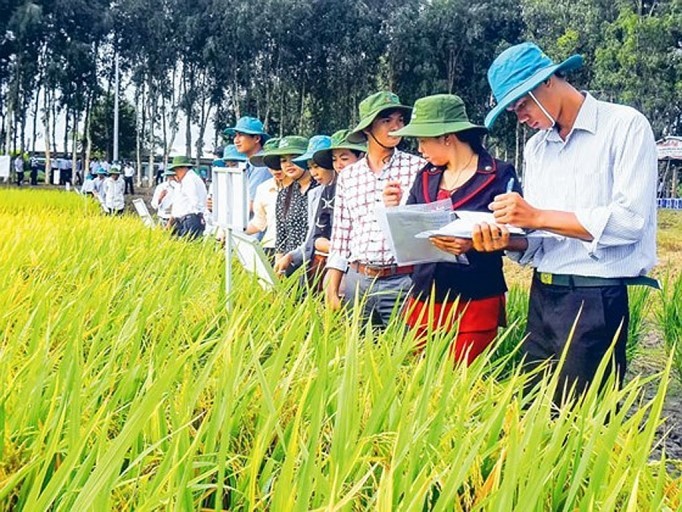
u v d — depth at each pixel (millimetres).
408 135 3975
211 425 2041
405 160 4836
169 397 2271
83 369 2486
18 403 2168
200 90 50500
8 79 50750
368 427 2066
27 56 48938
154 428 2123
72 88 48562
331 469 1800
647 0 41656
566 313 3533
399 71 48500
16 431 2107
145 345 3174
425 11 47750
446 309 3881
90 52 48406
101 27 48188
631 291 7207
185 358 2418
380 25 47969
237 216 3971
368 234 4703
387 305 4695
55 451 1893
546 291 3633
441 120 3959
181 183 11391
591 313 3469
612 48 38844
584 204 3475
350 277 4828
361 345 3201
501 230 3336
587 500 1753
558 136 3562
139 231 8227
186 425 1847
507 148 50531
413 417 2025
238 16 45500
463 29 47406
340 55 48750
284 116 52125
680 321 6852
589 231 3289
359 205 4793
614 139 3398
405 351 2637
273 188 7480
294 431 1781
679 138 43719
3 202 17922
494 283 3932
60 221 9414
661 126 42812
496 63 3580
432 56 47562
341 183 4945
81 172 55312
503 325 4082
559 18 42344
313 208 6027
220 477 1796
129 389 2457
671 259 17672
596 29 41344
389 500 1539
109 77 51781
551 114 3492
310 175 6449
